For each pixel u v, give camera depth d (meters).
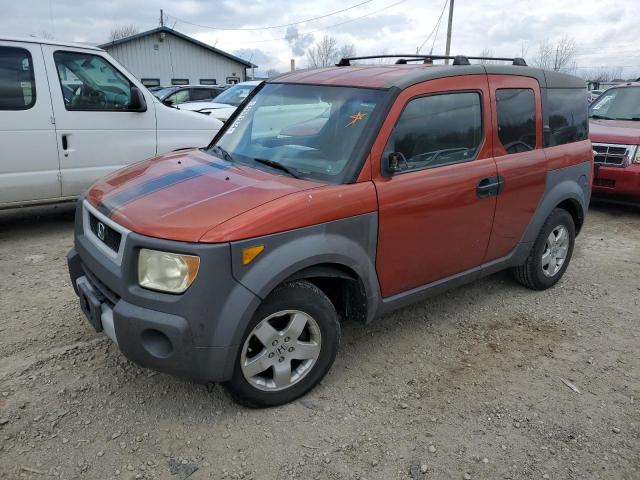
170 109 6.57
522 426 2.97
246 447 2.71
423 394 3.21
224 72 36.34
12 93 5.41
